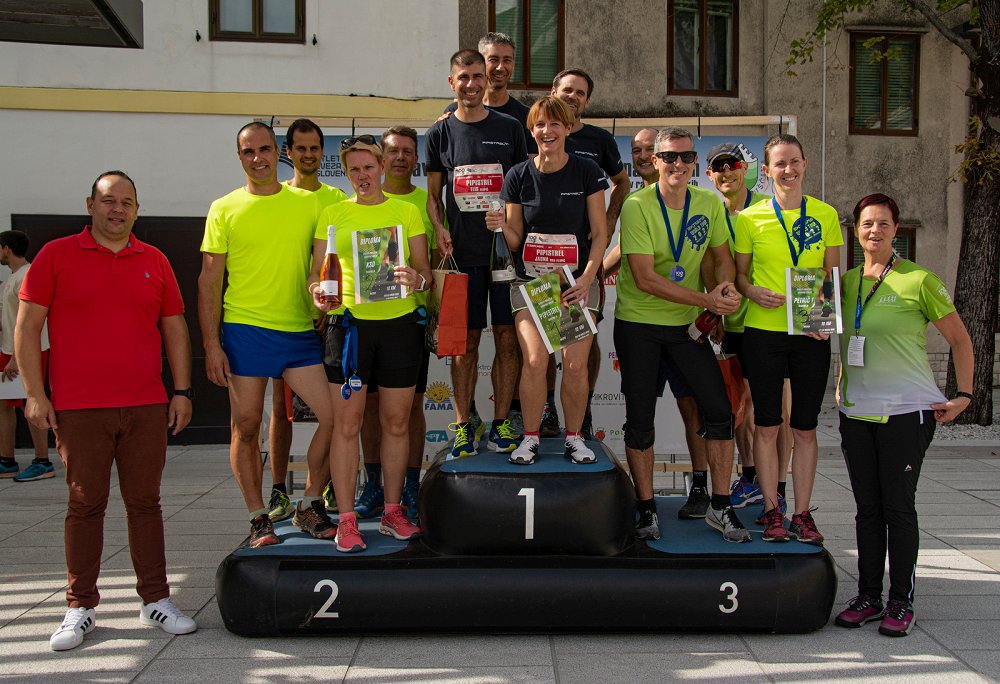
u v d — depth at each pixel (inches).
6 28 171.0
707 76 459.5
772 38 460.1
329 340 153.6
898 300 151.6
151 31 352.2
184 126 356.2
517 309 159.5
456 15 369.1
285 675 135.3
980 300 385.7
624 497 153.0
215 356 158.6
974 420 388.8
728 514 161.9
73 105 348.2
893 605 152.7
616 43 443.5
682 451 262.5
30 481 288.2
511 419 183.2
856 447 156.6
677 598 148.6
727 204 191.2
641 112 448.5
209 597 172.6
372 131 273.0
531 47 439.8
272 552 153.1
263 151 156.9
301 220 160.6
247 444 159.0
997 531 220.4
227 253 159.6
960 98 482.0
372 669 137.8
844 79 470.9
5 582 181.8
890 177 479.5
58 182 350.0
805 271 156.3
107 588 177.8
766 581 149.5
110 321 147.6
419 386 182.5
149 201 354.9
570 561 150.4
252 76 359.6
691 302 152.6
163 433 155.0
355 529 154.2
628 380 163.2
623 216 160.1
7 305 280.8
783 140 159.6
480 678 134.0
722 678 133.8
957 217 486.6
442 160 176.6
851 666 138.3
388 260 150.6
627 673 136.0
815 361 159.6
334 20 362.6
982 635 151.1
